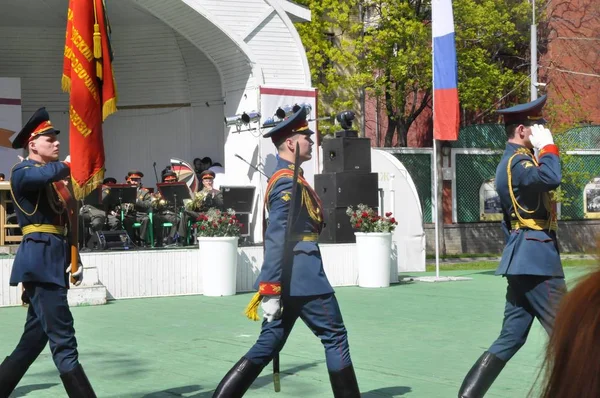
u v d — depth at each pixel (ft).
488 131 89.15
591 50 102.68
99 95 42.68
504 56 99.19
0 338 30.91
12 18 67.05
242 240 54.70
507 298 19.15
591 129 94.27
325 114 90.07
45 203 17.80
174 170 61.11
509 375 23.48
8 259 40.16
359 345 28.81
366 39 82.69
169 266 44.16
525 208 18.74
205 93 69.67
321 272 16.99
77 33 42.16
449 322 34.24
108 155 71.61
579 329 5.12
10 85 65.05
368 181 50.72
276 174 17.11
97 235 48.29
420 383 22.59
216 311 37.93
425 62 84.07
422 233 61.36
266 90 58.08
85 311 38.06
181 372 24.27
